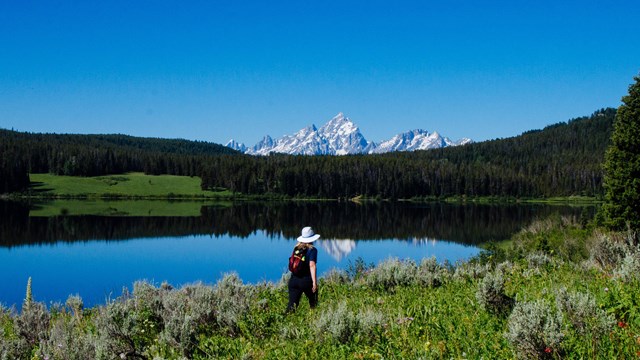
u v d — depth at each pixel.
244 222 84.75
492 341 5.79
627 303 6.35
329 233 65.94
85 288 28.55
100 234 63.53
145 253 46.59
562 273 11.52
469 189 179.88
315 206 139.38
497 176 180.25
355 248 49.12
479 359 5.33
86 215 94.56
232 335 8.14
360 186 182.38
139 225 76.56
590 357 4.96
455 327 6.68
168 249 50.00
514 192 178.00
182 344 7.24
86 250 49.06
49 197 160.38
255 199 175.50
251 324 8.23
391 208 129.88
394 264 13.14
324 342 6.71
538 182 180.00
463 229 70.19
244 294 11.51
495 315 7.15
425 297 9.85
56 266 38.59
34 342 8.70
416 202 165.38
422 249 47.88
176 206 131.62
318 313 8.79
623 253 12.76
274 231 70.06
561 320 5.19
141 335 8.37
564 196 177.88
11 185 163.38
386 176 181.00
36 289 28.42
